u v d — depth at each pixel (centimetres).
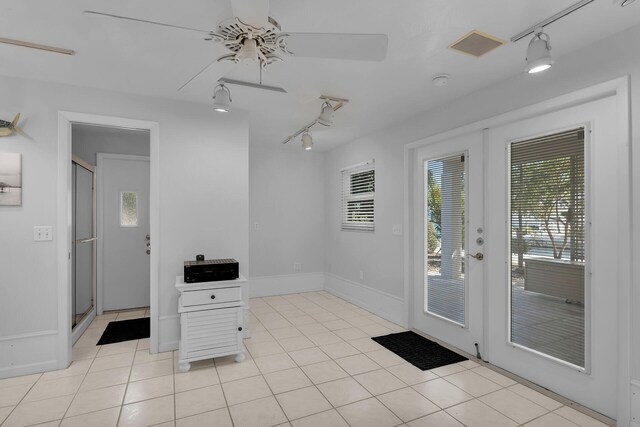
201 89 200
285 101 309
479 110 277
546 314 234
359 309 435
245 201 332
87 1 163
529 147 245
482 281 279
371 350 302
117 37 197
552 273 230
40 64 234
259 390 233
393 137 382
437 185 327
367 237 431
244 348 306
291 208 531
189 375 254
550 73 226
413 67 237
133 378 249
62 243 267
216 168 321
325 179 550
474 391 231
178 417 201
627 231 188
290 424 195
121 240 428
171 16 177
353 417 202
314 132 420
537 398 221
